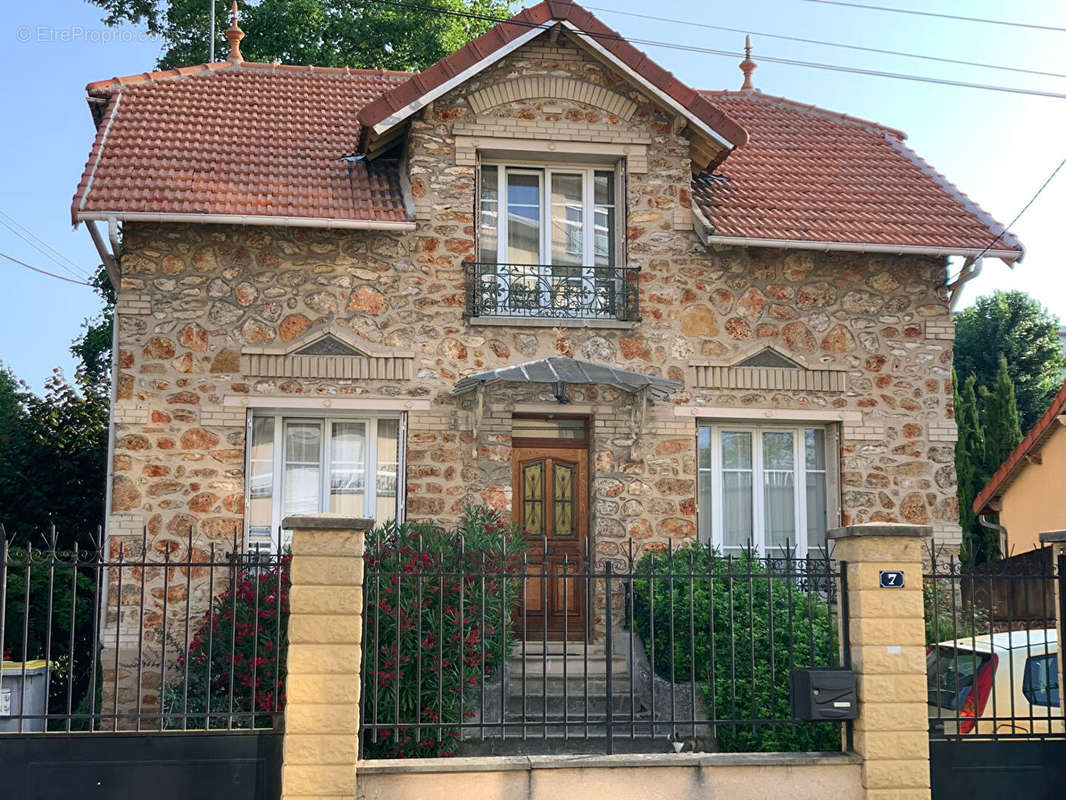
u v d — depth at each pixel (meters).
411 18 23.30
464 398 13.37
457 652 10.69
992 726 9.19
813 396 14.05
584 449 13.89
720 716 10.75
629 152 13.95
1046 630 9.24
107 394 18.03
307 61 23.06
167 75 15.71
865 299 14.24
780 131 16.89
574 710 11.69
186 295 13.09
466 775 7.91
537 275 13.80
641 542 13.45
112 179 12.94
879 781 8.19
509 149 13.77
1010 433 24.45
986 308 31.66
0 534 7.90
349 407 13.20
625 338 13.72
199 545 12.76
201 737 7.96
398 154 14.33
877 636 8.36
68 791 7.81
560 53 13.92
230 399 13.01
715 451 14.12
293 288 13.27
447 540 11.81
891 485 14.02
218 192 13.01
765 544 14.11
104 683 12.26
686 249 13.94
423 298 13.44
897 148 16.80
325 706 7.78
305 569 7.89
